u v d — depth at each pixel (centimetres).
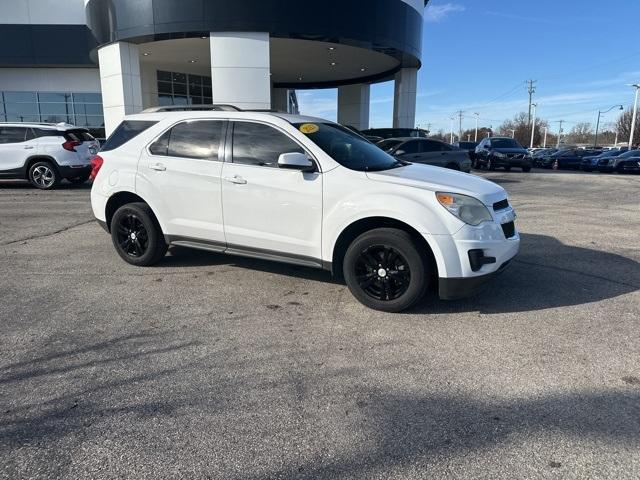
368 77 2955
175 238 559
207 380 331
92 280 546
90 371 342
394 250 436
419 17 2158
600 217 981
